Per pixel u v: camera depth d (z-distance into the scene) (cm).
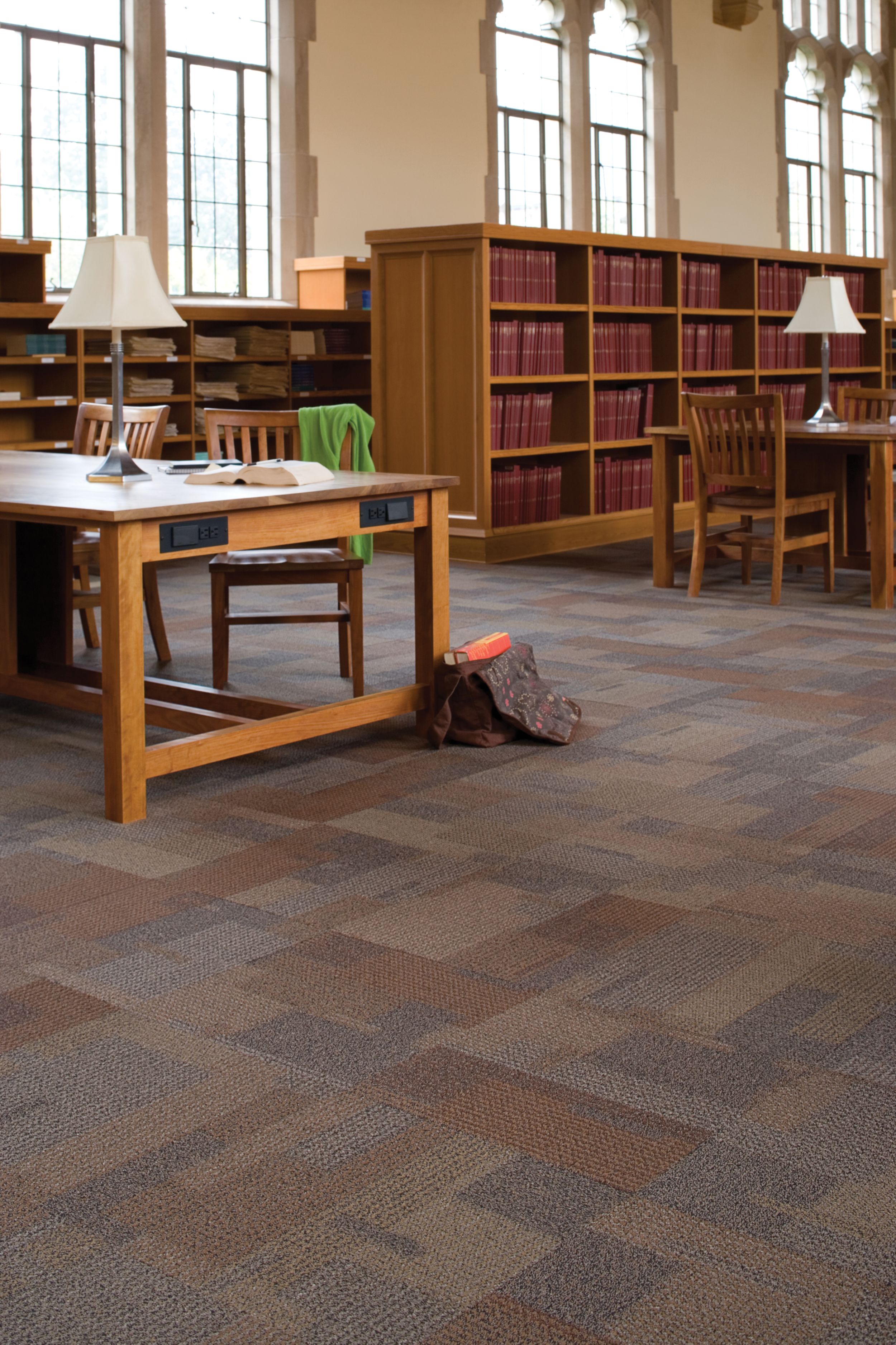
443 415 784
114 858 314
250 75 1023
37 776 379
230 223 1023
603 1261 167
